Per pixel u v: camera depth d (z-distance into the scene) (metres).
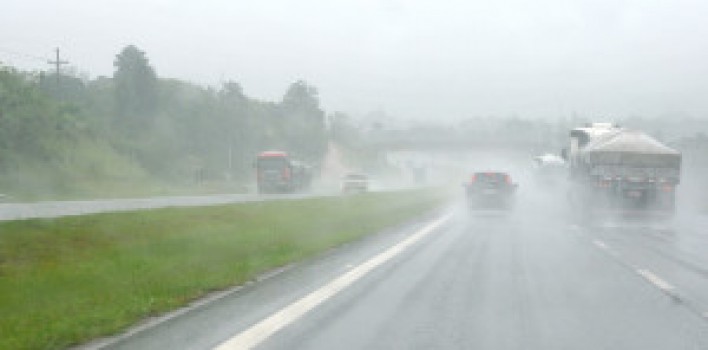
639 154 42.62
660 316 12.10
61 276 15.16
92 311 11.86
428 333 10.68
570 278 16.62
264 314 12.07
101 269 16.39
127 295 13.44
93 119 91.94
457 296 13.97
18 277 14.86
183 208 31.59
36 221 20.69
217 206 34.09
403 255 21.36
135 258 18.41
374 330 10.86
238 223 29.33
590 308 12.80
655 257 21.27
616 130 46.31
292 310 12.43
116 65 106.50
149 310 12.16
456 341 10.19
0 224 19.53
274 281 15.94
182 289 14.23
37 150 73.50
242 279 15.82
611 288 15.16
